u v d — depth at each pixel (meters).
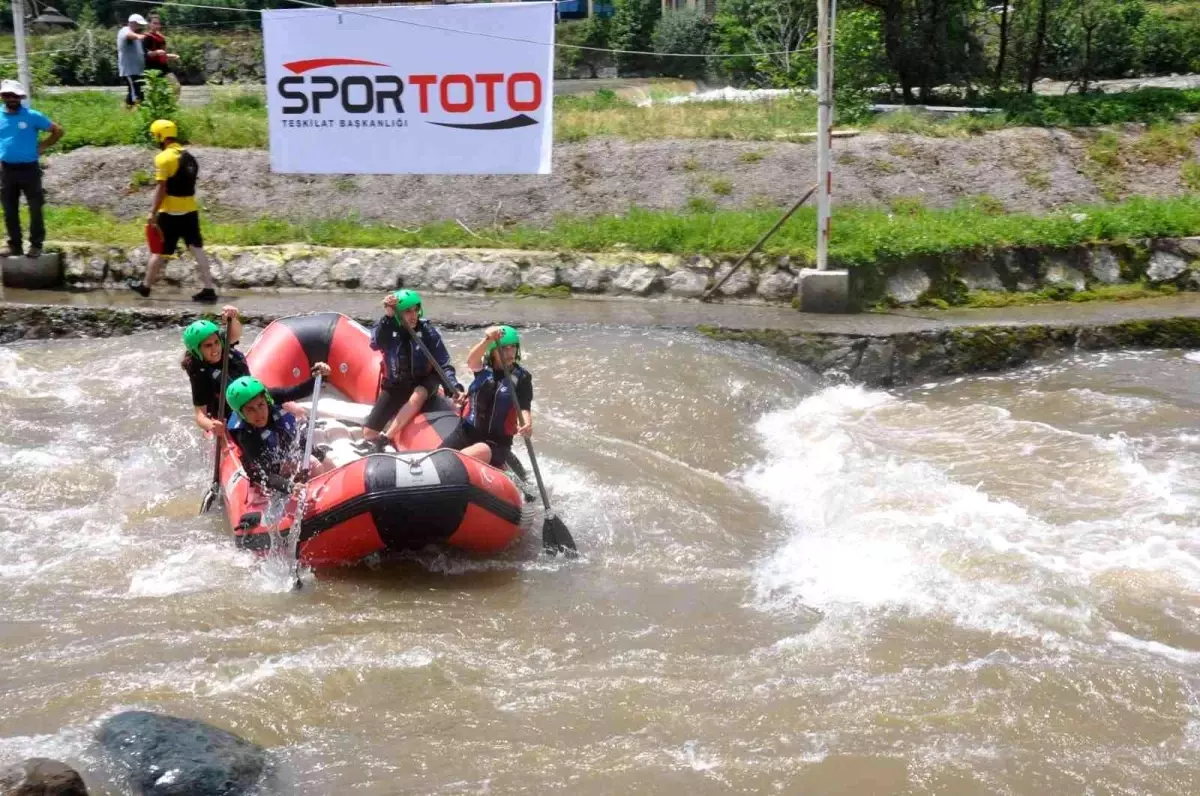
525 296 12.16
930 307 11.93
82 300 11.62
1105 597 6.72
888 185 14.05
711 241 12.23
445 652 6.16
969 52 18.28
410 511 6.85
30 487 8.15
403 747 5.32
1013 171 14.55
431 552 7.35
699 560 7.40
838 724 5.51
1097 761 5.23
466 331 10.95
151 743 5.07
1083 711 5.62
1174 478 8.43
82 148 14.80
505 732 5.44
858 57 16.36
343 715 5.56
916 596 6.78
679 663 6.09
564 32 27.41
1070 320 11.31
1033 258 12.50
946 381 10.73
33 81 19.17
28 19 27.55
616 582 7.09
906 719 5.55
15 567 7.04
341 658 6.06
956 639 6.30
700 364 10.10
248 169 14.30
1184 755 5.29
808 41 19.80
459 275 12.30
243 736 5.35
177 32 27.27
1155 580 6.91
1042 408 9.95
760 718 5.56
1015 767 5.18
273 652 6.11
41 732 5.29
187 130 14.94
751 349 10.66
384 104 12.34
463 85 12.18
